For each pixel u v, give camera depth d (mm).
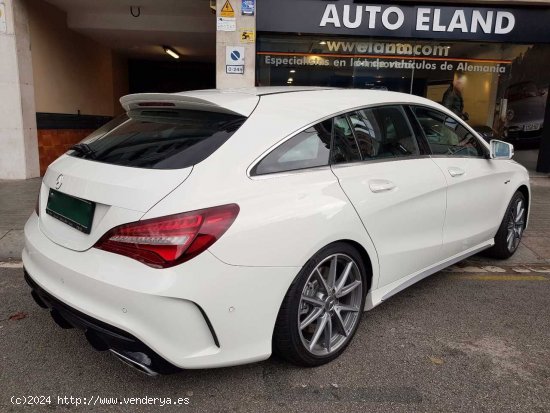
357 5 8352
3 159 8695
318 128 3008
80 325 2514
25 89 8750
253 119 2781
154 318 2295
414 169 3533
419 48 8891
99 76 13133
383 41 8820
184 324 2342
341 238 2887
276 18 8281
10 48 8406
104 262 2420
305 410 2600
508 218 4797
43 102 9914
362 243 3059
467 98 9203
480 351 3236
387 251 3287
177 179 2438
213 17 11039
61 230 2758
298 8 8266
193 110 2979
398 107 3645
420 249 3592
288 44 8641
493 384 2859
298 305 2738
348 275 3072
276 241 2561
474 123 9305
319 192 2824
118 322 2334
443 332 3494
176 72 17672
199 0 9711
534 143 10023
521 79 9250
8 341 3264
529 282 4512
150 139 2842
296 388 2781
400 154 3545
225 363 2506
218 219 2391
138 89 17000
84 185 2621
